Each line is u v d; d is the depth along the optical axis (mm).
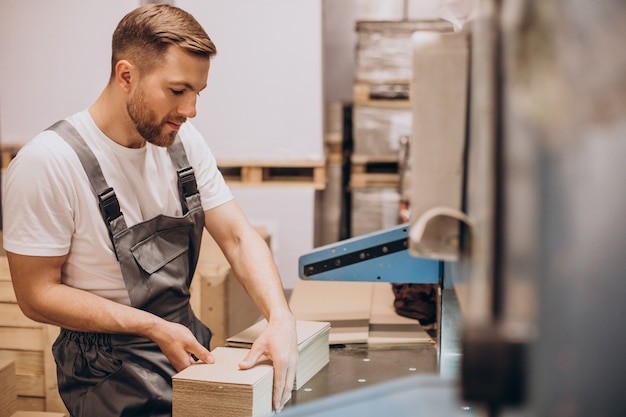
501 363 535
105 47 3664
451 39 1021
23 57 3688
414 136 1045
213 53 1950
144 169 2061
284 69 3807
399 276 2205
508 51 547
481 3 651
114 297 2045
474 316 564
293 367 1731
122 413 1943
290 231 3967
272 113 3844
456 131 1027
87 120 2000
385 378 1891
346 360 2045
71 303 1898
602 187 497
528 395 536
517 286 536
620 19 491
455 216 888
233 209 2252
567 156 499
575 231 502
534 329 521
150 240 2066
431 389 861
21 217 1885
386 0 4500
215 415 1564
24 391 2932
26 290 1925
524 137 524
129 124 1976
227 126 3861
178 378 1580
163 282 2078
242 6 3768
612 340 512
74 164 1929
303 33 3779
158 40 1862
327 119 4574
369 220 4492
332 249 2215
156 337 1872
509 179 542
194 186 2158
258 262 2115
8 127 3734
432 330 2344
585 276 506
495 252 553
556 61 511
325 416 817
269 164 3877
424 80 1032
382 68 4383
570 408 528
